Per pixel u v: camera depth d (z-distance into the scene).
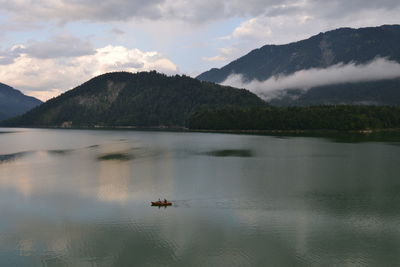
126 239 53.62
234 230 56.56
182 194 77.81
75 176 99.38
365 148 161.00
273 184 86.62
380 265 45.84
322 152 148.00
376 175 96.12
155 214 64.31
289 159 128.75
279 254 48.59
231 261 46.94
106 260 47.47
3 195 78.50
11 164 123.88
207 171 105.25
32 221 61.50
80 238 54.19
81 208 68.38
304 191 79.44
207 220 61.00
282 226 58.03
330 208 66.94
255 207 67.94
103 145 198.62
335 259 47.22
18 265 46.50
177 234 55.22
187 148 175.25
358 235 54.34
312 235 54.44
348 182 87.94
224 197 74.94
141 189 82.94
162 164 120.31
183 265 46.09
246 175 98.31
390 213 63.88
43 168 114.12
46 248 51.06
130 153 155.38
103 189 83.19
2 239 54.09
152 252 49.47
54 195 78.06
